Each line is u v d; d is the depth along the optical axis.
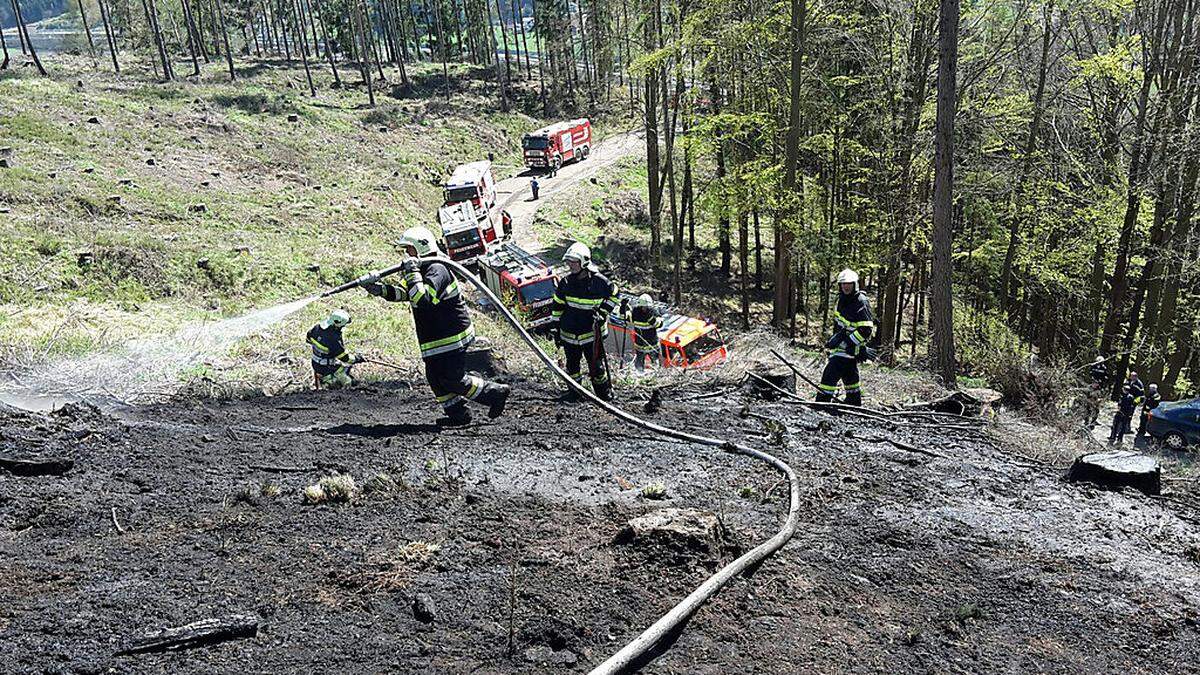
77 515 4.29
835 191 20.34
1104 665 3.50
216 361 10.82
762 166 19.81
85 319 13.37
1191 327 19.19
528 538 4.27
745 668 3.25
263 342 13.06
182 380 8.91
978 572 4.29
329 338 9.30
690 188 26.12
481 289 6.76
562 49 55.59
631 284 27.39
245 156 32.59
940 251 12.27
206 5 63.38
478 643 3.29
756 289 30.62
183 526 4.25
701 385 9.09
